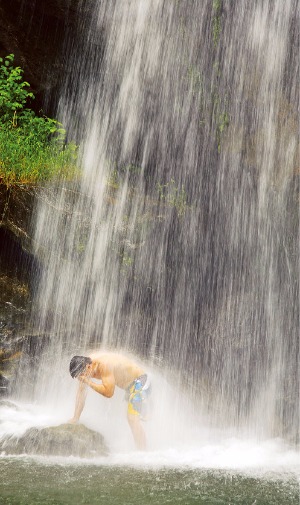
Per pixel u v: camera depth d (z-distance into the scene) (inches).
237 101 417.1
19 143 386.6
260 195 384.8
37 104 472.4
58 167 375.2
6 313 310.8
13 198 330.3
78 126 471.8
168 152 431.2
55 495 162.2
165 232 349.1
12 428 236.1
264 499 167.5
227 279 354.0
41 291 322.7
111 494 165.0
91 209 342.6
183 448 237.8
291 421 295.3
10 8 452.4
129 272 331.3
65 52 475.2
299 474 199.9
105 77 469.1
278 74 420.2
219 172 403.2
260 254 363.3
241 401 310.0
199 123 422.3
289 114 411.5
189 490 173.0
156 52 443.8
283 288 349.4
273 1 418.6
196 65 425.1
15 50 456.4
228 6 417.7
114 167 429.1
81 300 323.6
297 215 371.9
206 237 360.5
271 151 399.5
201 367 324.2
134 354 318.7
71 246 327.0
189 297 342.6
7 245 327.6
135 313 330.0
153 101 445.4
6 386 286.7
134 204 357.7
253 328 337.4
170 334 331.6
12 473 183.9
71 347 308.8
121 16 457.4
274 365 324.2
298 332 335.3
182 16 430.0
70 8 461.4
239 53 419.8
